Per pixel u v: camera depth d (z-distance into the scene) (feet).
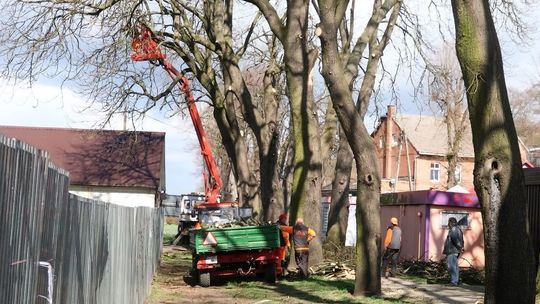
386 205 84.69
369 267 49.11
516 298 28.58
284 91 113.91
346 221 90.43
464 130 144.46
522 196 28.94
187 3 86.33
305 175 64.08
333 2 47.29
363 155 49.19
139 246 42.14
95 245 22.59
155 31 81.71
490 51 29.17
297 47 62.80
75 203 18.38
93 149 122.21
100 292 24.18
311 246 64.80
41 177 13.96
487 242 28.96
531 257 28.96
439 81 83.35
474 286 56.49
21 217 12.42
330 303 45.91
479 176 29.14
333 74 48.16
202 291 54.90
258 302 47.03
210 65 90.74
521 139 195.11
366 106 84.38
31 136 124.47
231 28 88.84
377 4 76.13
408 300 47.06
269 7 64.13
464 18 29.37
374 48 84.58
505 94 29.25
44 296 14.56
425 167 207.62
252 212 98.12
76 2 64.03
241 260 59.36
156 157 121.19
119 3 70.13
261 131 89.30
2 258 11.21
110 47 70.38
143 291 46.44
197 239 58.54
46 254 14.78
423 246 73.36
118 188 116.37
